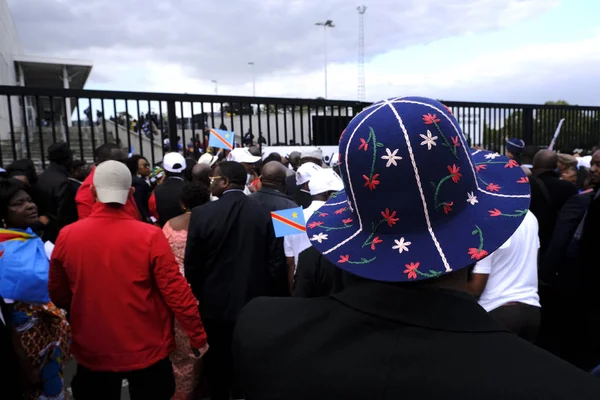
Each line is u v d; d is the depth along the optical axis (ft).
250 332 2.85
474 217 2.65
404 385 2.16
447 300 2.43
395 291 2.52
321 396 2.34
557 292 11.39
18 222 8.75
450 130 2.64
